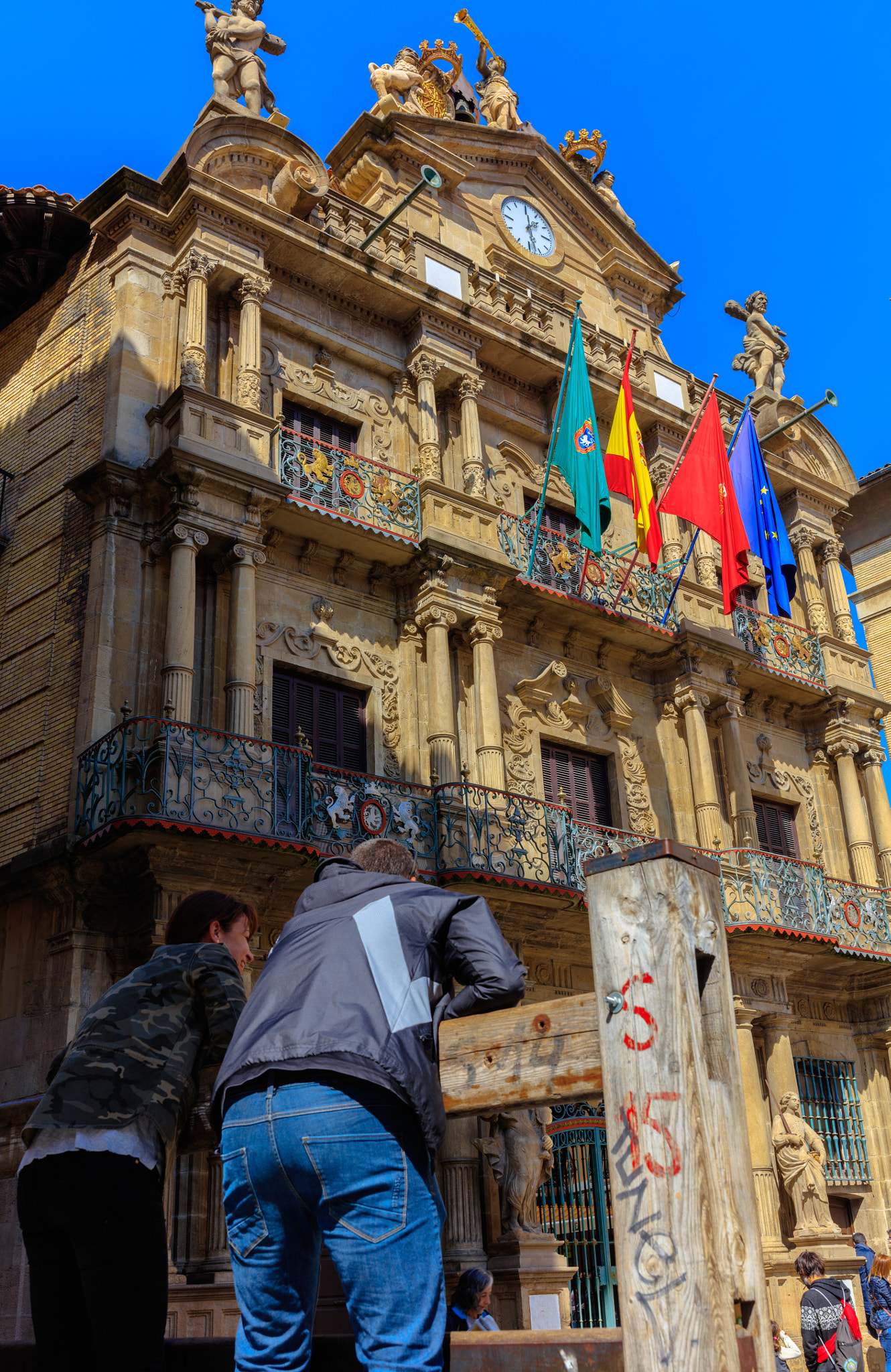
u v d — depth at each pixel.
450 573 18.27
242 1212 2.39
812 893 21.34
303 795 14.84
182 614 15.05
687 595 22.56
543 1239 14.26
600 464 19.28
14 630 16.70
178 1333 11.80
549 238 24.83
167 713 14.48
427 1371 2.15
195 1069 3.06
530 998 17.44
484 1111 2.44
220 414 16.19
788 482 26.83
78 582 15.81
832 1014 23.02
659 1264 2.08
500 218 23.80
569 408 19.80
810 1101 21.75
